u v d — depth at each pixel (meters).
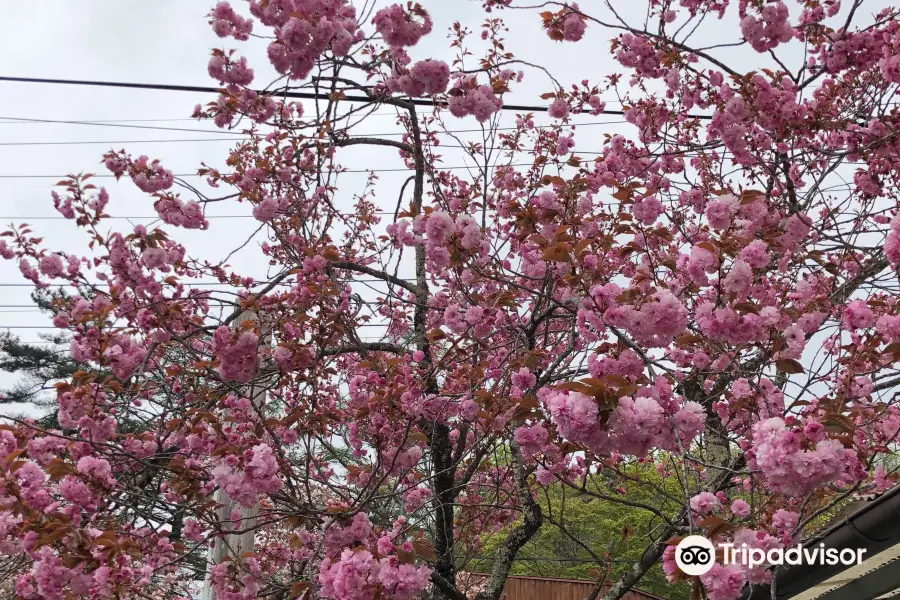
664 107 4.60
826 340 3.42
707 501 2.21
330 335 3.73
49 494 2.95
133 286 3.51
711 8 3.92
